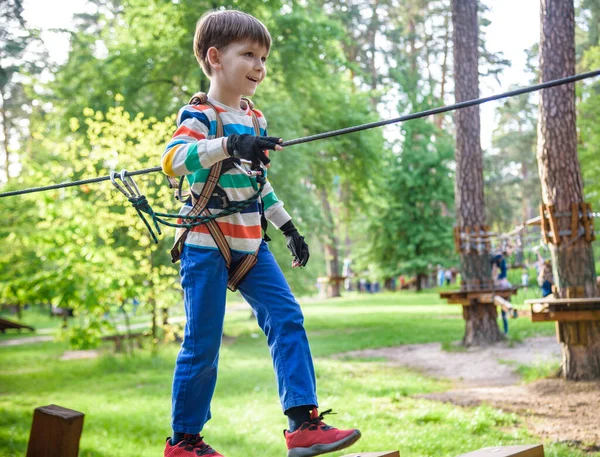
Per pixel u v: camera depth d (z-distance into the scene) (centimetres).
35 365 1548
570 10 973
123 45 1831
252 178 275
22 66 917
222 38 272
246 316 2908
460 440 668
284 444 689
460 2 1514
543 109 988
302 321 277
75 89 1786
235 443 699
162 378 1254
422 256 3800
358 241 4800
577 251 966
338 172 2383
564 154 974
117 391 1120
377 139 2358
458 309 2600
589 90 2398
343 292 5159
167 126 1526
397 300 3434
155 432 784
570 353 967
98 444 717
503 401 864
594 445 641
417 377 1129
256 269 281
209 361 267
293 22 1858
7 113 2634
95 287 1275
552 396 877
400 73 3744
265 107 1783
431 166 3738
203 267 266
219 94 278
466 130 1512
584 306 934
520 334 1562
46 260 1341
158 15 1828
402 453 631
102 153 1413
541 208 989
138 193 294
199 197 270
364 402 891
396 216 3778
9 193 361
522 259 2438
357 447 653
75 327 1340
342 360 1380
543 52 986
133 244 1606
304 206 1845
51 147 1462
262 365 1338
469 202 1507
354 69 2309
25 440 736
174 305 1566
